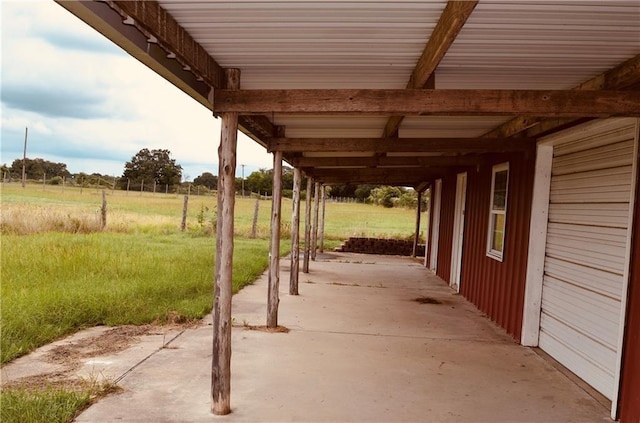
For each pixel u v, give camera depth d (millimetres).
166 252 9578
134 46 1982
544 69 2842
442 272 9500
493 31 2227
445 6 1986
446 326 5426
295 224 6965
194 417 2877
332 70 3008
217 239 2967
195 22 2207
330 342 4574
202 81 2787
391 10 2033
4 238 9820
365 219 24469
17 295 5203
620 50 2453
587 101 2660
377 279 8953
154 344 4273
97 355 3947
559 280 4336
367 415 2973
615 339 3348
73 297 5223
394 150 4887
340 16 2111
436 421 2920
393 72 3027
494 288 5871
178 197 33750
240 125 4305
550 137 4336
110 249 9250
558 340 4270
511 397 3361
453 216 8922
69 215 13734
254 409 3016
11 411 2711
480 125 4824
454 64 2777
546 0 1867
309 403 3135
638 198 3000
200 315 5199
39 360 3789
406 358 4164
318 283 8141
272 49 2602
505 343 4805
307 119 4652
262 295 6680
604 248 3580
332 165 6801
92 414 2871
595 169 3801
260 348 4312
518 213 5141
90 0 1613
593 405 3270
